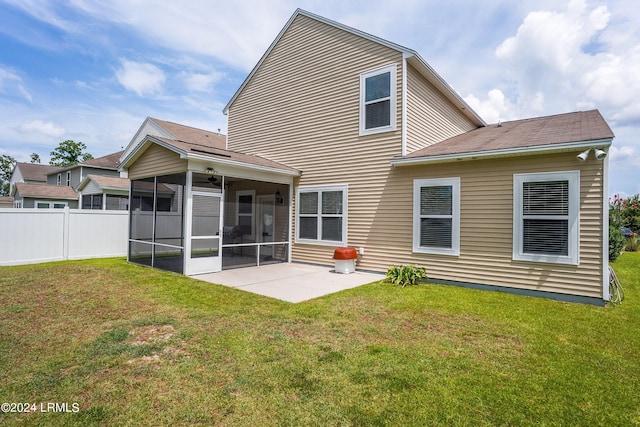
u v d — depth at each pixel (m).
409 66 8.48
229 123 12.72
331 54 9.64
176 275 7.93
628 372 3.26
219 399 2.71
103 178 20.05
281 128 10.90
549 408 2.63
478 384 2.98
